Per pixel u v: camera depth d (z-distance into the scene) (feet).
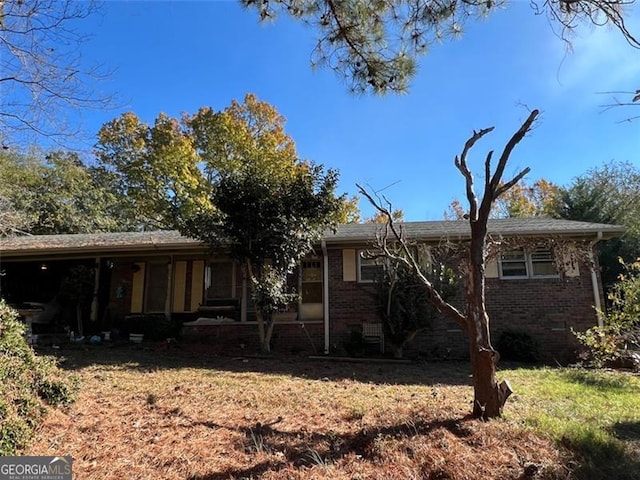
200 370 27.04
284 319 40.47
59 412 15.60
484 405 15.23
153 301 45.47
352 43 15.92
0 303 15.96
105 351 34.09
